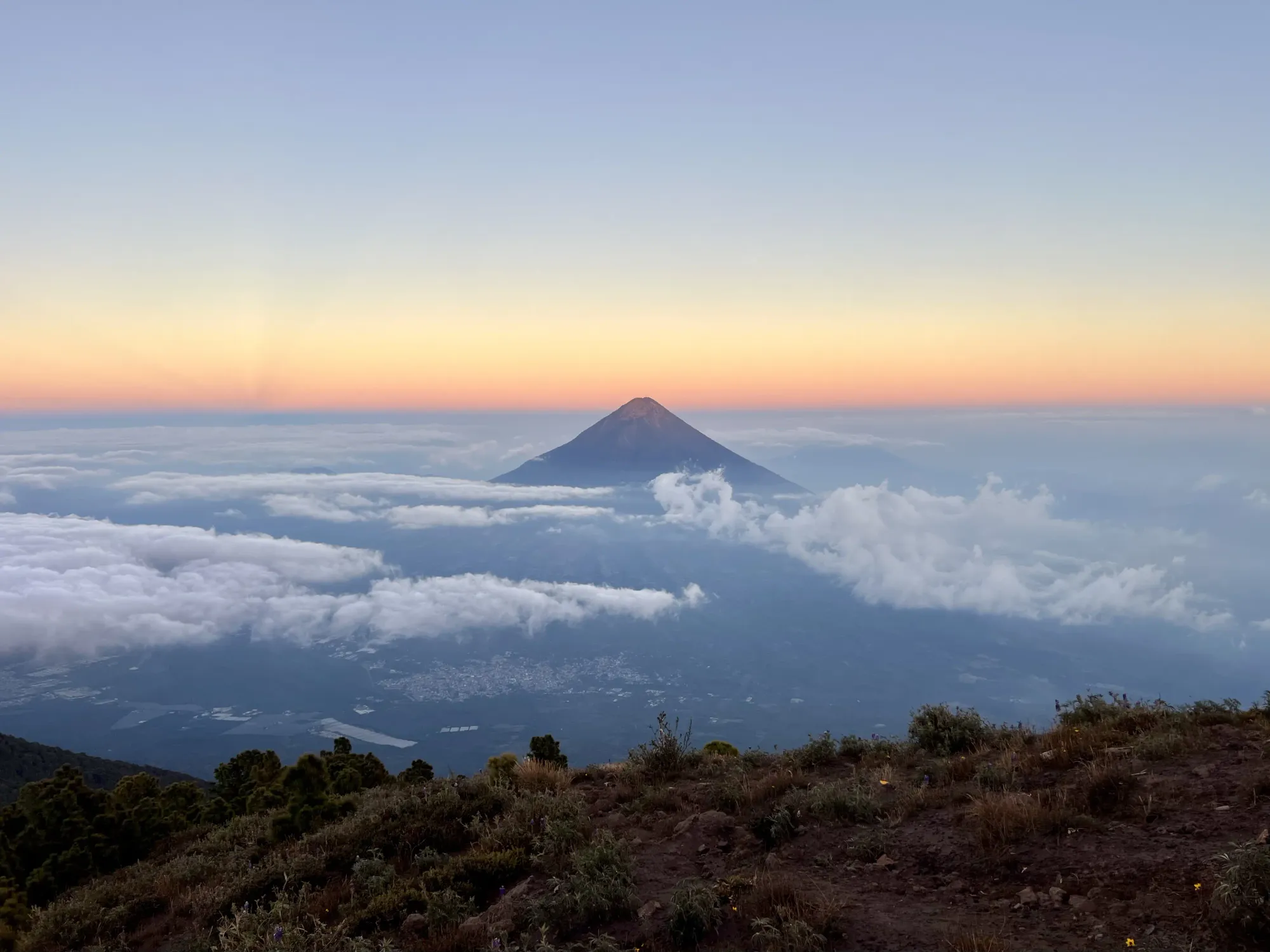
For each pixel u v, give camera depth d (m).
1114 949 5.04
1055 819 7.06
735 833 8.64
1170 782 7.53
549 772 12.38
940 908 6.14
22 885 13.70
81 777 16.31
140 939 9.34
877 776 9.97
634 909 6.75
